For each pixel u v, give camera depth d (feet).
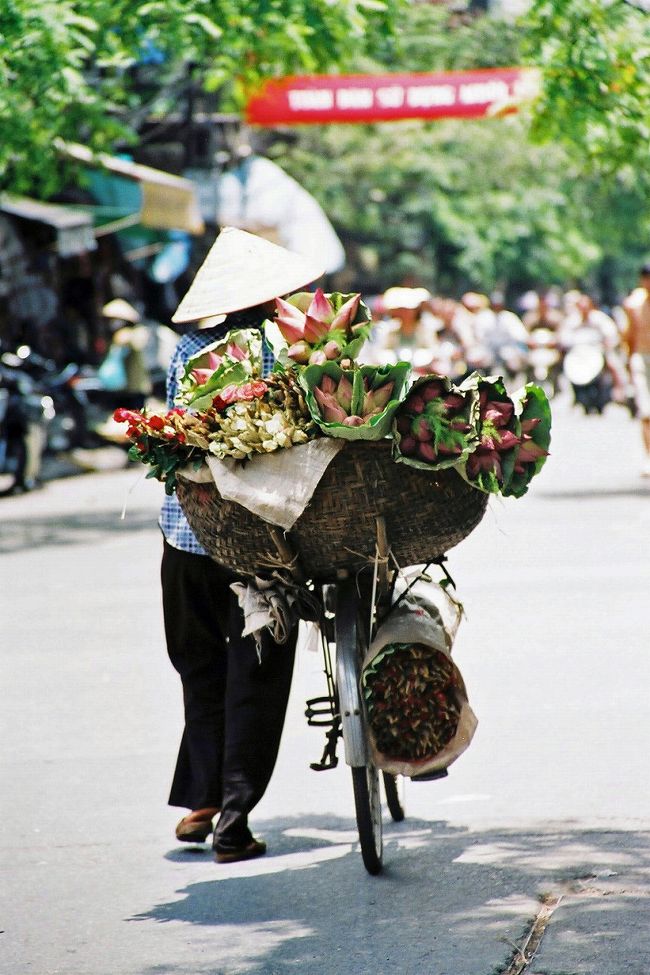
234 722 20.65
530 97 59.26
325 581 19.69
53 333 94.68
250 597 19.52
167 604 21.75
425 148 156.46
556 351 124.57
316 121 82.48
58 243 89.61
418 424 18.06
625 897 18.29
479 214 164.96
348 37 60.18
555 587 39.70
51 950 17.74
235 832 20.74
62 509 66.44
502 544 47.80
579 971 16.03
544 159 161.68
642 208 172.86
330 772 25.29
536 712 27.45
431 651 19.27
